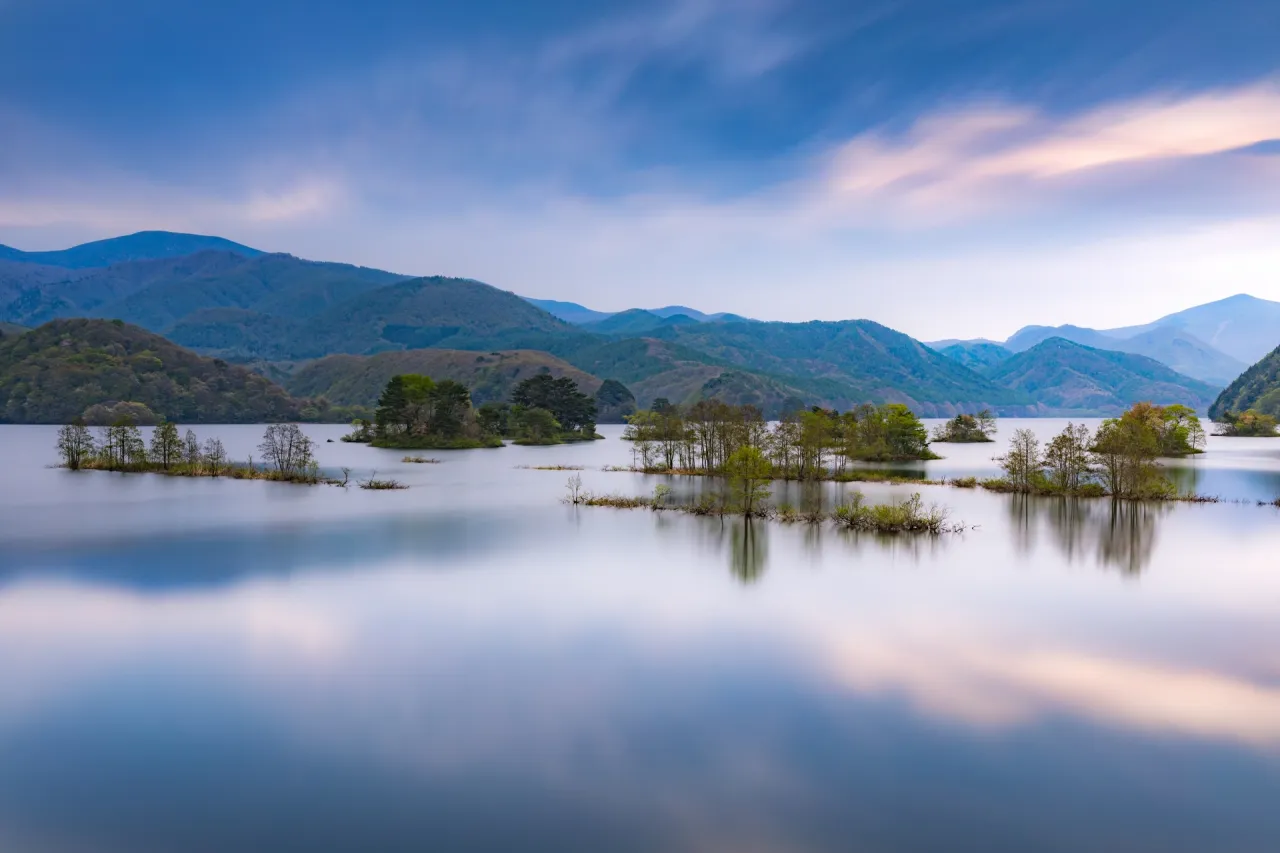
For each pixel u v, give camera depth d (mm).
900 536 69375
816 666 36781
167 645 39562
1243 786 26109
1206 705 32594
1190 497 94625
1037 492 101250
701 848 22734
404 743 29031
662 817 24266
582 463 158375
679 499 96625
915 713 31797
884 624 43344
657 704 32594
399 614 44875
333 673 35969
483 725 30562
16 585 51312
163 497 97125
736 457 81062
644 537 68625
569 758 27953
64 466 138625
